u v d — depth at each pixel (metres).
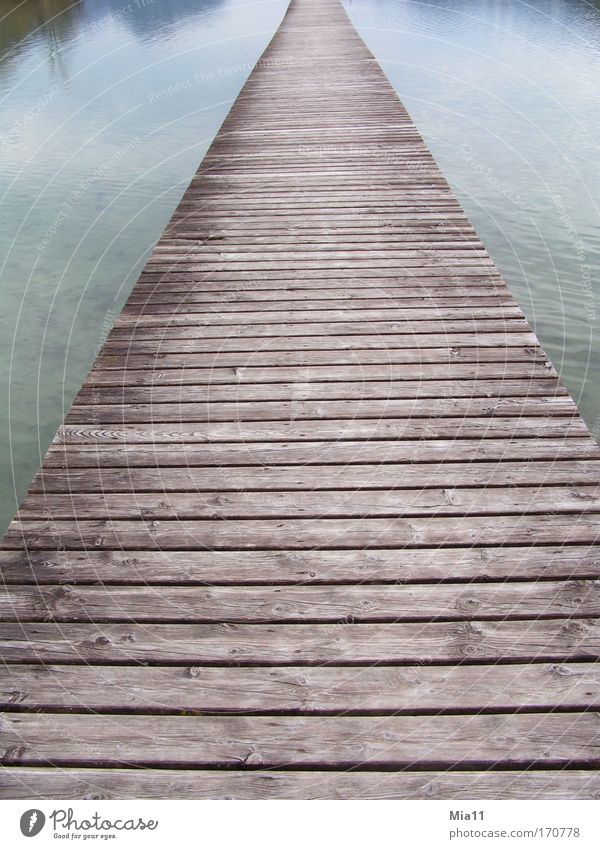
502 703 1.38
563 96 8.46
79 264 4.38
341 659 1.48
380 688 1.42
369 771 1.28
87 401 2.39
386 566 1.71
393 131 5.72
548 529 1.81
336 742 1.32
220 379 2.50
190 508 1.91
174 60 12.14
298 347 2.68
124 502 1.93
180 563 1.73
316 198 4.26
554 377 2.45
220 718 1.37
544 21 15.01
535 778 1.27
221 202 4.25
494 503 1.90
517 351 2.61
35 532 1.83
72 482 2.01
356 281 3.19
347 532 1.82
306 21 13.72
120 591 1.65
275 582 1.67
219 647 1.51
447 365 2.53
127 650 1.50
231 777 1.28
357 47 10.38
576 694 1.40
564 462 2.04
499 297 3.01
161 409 2.34
